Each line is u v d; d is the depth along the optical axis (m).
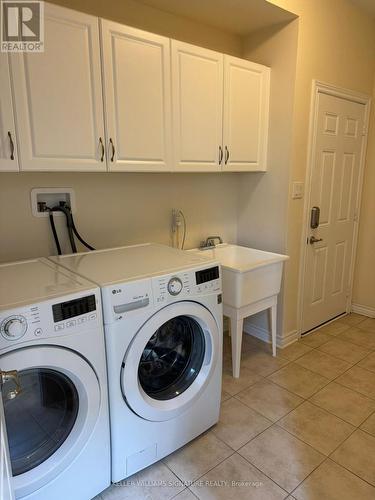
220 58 2.23
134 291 1.44
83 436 1.38
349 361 2.62
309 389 2.28
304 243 2.82
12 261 1.89
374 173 3.22
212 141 2.30
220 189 2.86
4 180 1.82
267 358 2.66
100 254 1.92
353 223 3.29
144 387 1.65
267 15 2.33
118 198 2.26
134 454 1.56
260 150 2.63
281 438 1.85
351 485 1.57
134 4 2.12
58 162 1.67
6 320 1.14
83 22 1.64
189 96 2.12
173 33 2.32
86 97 1.71
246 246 2.98
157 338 1.68
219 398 1.89
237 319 2.32
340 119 2.87
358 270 3.46
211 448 1.79
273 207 2.72
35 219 1.95
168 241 2.58
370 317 3.42
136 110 1.90
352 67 2.84
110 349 1.41
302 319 2.98
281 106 2.54
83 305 1.31
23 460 1.29
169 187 2.52
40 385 1.29
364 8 2.77
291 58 2.43
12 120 1.52
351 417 2.02
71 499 1.40
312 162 2.72
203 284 1.69
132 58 1.83
